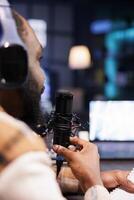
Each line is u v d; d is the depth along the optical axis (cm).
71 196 171
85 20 1598
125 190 174
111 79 1554
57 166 149
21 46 104
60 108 146
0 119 95
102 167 202
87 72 1562
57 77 1407
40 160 90
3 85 102
